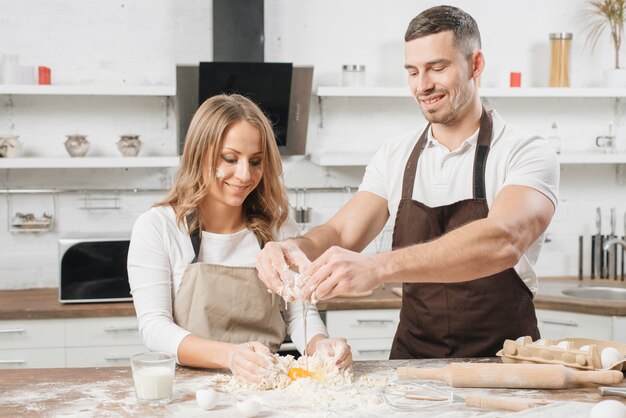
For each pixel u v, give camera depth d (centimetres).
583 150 451
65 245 363
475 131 239
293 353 365
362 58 432
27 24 405
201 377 202
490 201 234
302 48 427
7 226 413
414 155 248
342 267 188
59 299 365
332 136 436
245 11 392
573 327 362
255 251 233
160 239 223
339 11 428
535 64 445
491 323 237
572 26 446
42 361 357
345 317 369
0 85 376
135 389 183
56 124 413
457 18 226
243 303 222
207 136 220
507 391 187
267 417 169
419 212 244
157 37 415
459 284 237
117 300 368
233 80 381
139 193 423
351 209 257
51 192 413
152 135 420
